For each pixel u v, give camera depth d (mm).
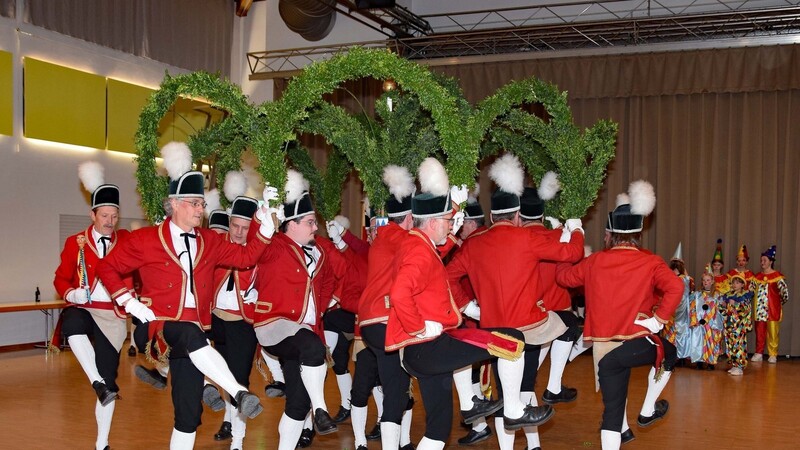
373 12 13102
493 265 4387
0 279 10156
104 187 4867
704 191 11555
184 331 3977
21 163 10430
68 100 10969
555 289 5102
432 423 3857
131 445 5355
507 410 4027
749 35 11258
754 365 10250
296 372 4469
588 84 11836
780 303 10641
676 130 11648
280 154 4492
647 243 11922
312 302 4645
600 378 4277
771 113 11242
